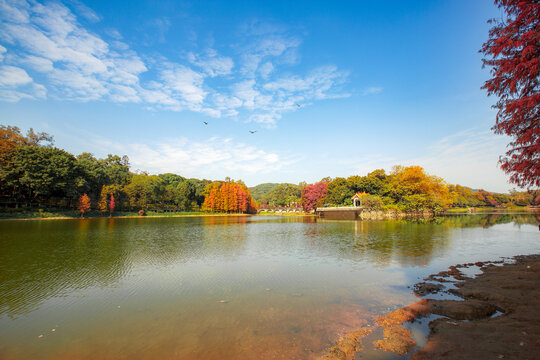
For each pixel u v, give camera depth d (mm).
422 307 9227
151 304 9945
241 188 127812
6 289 11711
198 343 7094
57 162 58125
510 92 10359
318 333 7574
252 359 6305
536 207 146250
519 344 6215
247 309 9391
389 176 79750
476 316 8320
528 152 10039
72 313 9188
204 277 13445
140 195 85938
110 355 6578
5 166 52406
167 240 26625
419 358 6043
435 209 72312
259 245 23516
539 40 8953
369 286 11883
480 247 21734
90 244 23719
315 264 16141
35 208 60344
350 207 67500
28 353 6730
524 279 11812
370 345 6848
